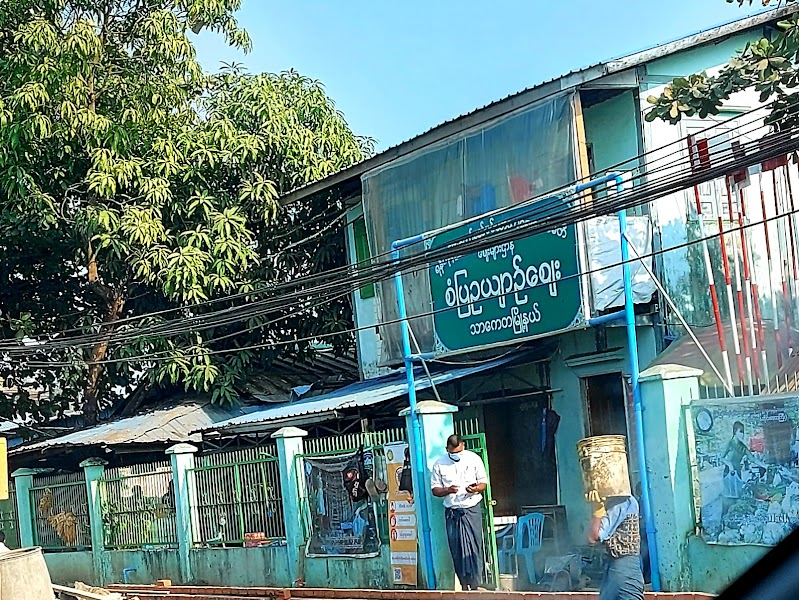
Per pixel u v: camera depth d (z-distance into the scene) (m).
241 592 13.05
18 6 17.39
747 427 9.55
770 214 12.08
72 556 17.36
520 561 11.88
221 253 17.20
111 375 19.98
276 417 14.97
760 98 10.76
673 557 9.92
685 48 13.08
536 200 11.88
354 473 12.91
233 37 18.95
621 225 10.88
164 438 16.94
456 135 14.49
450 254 11.23
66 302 20.78
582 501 13.44
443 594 10.94
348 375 19.31
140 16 18.30
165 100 17.94
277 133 18.33
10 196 17.22
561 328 12.33
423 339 14.94
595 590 10.48
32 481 18.53
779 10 13.52
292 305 14.06
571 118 12.85
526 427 14.52
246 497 14.46
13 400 20.09
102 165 16.91
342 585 12.93
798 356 10.67
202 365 17.61
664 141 13.27
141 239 16.70
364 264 17.14
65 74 16.81
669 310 12.52
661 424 10.07
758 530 9.34
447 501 11.31
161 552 15.63
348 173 16.50
